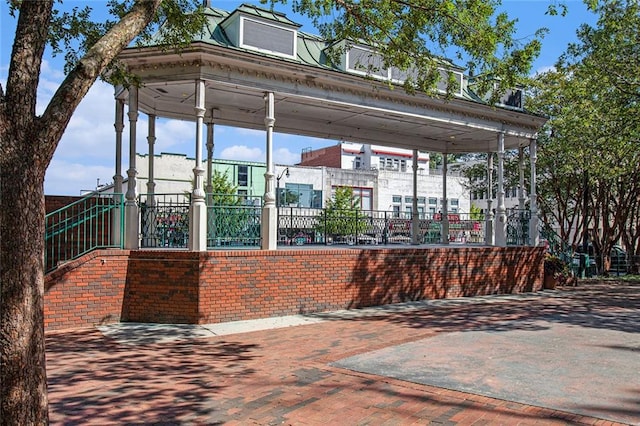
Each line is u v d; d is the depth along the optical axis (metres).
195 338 9.00
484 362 7.11
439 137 18.23
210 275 10.37
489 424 4.85
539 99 22.70
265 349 8.16
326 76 12.31
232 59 10.94
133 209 10.95
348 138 16.72
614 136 19.81
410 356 7.49
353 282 12.42
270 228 11.48
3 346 3.47
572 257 21.50
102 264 10.21
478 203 48.56
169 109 13.91
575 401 5.45
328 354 7.73
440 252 14.21
